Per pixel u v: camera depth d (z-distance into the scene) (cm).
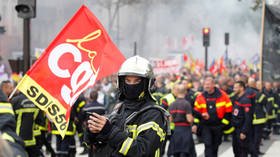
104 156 620
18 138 496
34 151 1461
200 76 3775
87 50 795
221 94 1588
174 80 2748
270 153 2122
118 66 802
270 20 2167
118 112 647
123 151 599
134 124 627
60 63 781
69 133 1755
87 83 789
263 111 1955
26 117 1430
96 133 607
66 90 780
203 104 1593
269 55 2170
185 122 1567
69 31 789
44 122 1485
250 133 1642
